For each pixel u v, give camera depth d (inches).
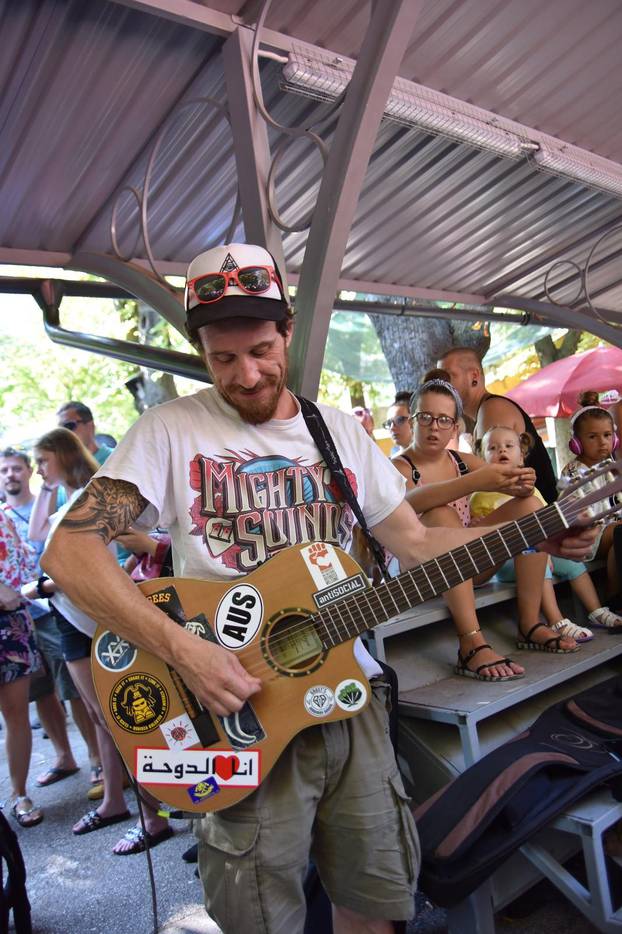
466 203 186.2
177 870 121.3
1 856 100.0
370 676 73.3
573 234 217.5
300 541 72.4
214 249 70.1
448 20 131.8
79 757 184.9
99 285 177.9
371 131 110.0
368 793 71.3
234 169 151.6
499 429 130.3
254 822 67.7
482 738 107.3
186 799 68.3
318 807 72.9
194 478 71.1
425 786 104.0
